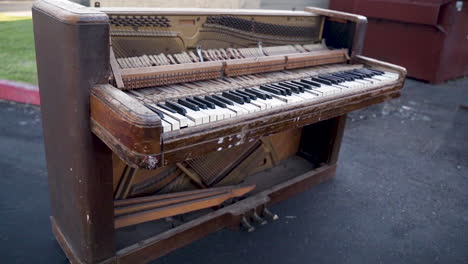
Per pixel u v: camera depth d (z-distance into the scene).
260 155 2.73
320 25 2.76
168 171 2.31
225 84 1.95
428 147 4.09
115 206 2.03
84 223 1.73
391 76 2.48
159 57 1.88
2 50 4.34
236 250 2.27
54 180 1.94
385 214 2.77
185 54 1.99
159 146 1.32
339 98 2.06
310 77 2.29
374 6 6.86
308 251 2.31
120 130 1.31
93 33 1.39
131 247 1.96
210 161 2.46
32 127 3.83
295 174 3.02
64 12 1.38
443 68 6.83
